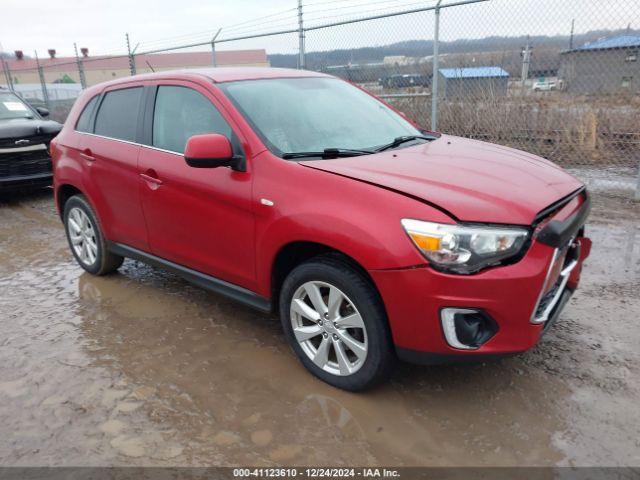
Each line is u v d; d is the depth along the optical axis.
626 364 3.09
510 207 2.53
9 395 3.00
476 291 2.41
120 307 4.12
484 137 8.84
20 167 7.68
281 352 3.37
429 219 2.45
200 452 2.51
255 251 3.11
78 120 4.59
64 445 2.58
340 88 4.07
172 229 3.67
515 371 3.06
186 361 3.30
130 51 12.01
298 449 2.51
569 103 8.37
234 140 3.22
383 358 2.70
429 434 2.58
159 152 3.70
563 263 2.95
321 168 2.87
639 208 6.04
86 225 4.66
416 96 8.68
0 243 5.98
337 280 2.74
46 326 3.84
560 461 2.38
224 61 20.02
